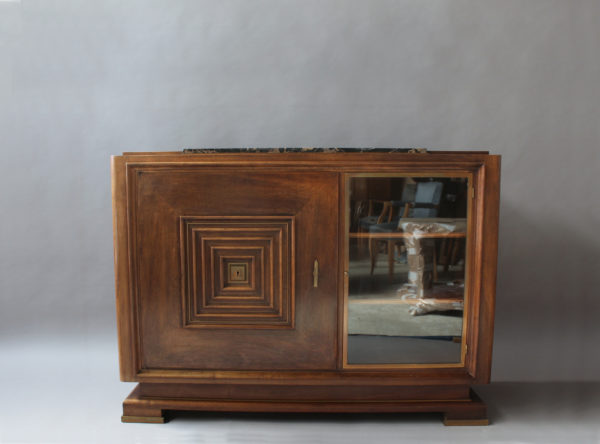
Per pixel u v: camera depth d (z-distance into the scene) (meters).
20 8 2.03
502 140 2.13
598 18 2.07
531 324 2.19
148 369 1.44
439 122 2.12
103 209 2.13
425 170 1.37
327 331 1.41
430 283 1.41
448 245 1.40
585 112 2.12
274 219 1.38
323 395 1.45
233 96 2.11
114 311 2.17
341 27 2.08
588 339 2.08
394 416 1.51
